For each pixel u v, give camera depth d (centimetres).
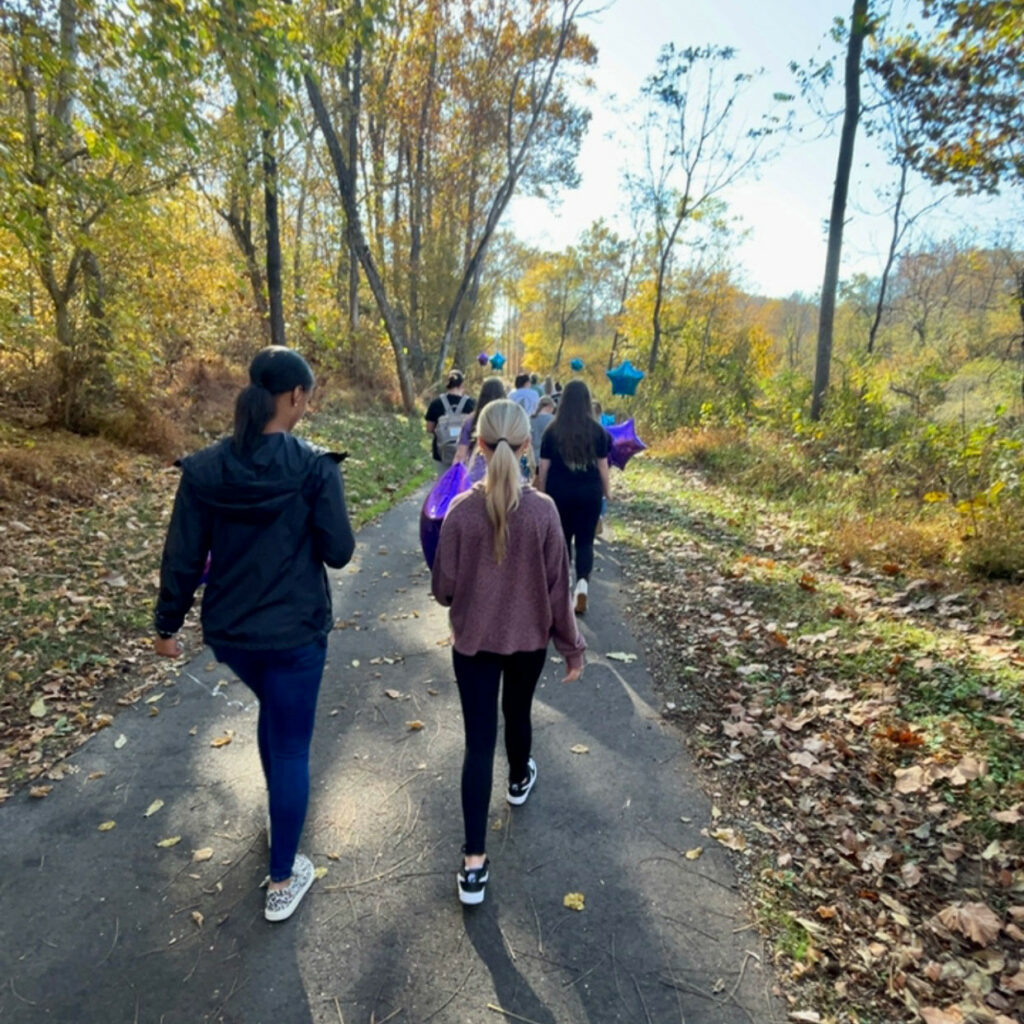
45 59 632
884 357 1655
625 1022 224
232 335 1596
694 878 284
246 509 229
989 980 232
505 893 276
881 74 1311
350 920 262
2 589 520
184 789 337
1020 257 1571
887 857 286
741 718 401
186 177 959
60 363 913
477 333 3938
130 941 251
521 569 254
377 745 380
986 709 371
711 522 870
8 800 326
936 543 644
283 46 612
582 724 402
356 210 1770
